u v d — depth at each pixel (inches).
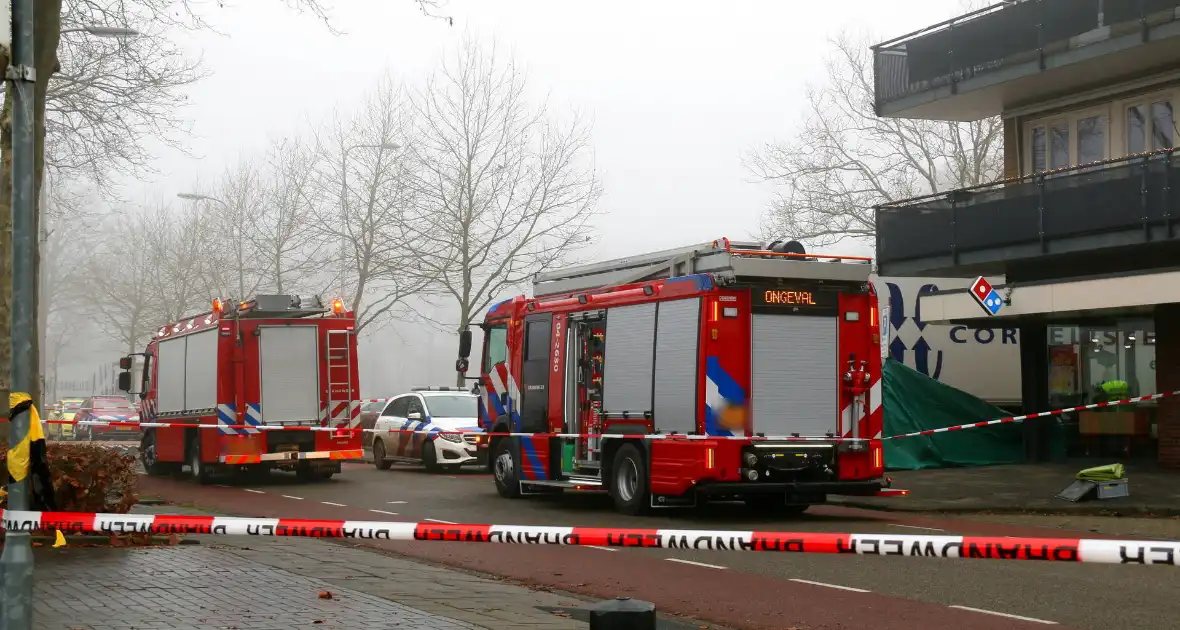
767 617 355.6
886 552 195.2
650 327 630.5
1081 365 1017.5
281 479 960.3
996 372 1083.3
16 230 245.8
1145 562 171.0
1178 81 853.2
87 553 446.6
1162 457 837.8
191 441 943.0
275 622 315.3
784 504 656.4
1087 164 828.0
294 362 914.1
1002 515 654.5
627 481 642.8
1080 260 884.6
